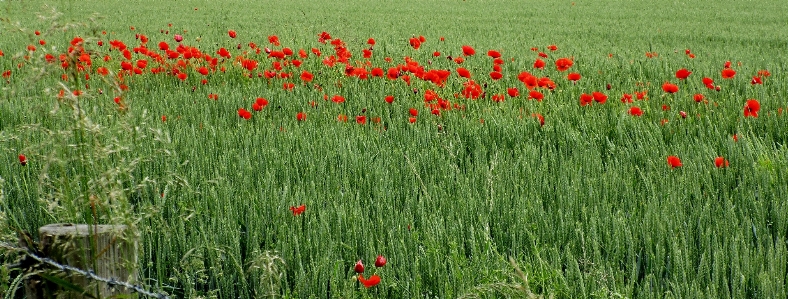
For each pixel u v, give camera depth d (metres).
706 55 14.79
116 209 2.35
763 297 2.97
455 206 3.97
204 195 4.08
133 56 11.30
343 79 9.02
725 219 3.71
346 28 21.92
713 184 4.54
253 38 16.98
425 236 3.45
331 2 38.81
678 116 6.44
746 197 4.08
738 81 9.12
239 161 4.80
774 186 4.38
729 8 35.56
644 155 5.14
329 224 3.72
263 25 22.61
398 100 7.41
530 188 4.30
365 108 6.52
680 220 3.78
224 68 9.28
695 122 6.36
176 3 34.03
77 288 2.32
